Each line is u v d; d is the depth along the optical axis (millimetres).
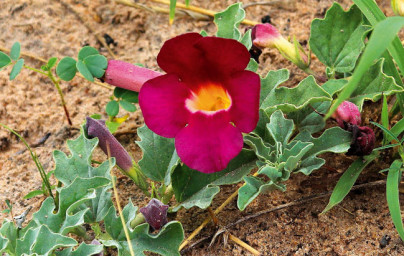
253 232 441
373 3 442
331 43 474
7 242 408
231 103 412
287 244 436
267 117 441
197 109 418
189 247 437
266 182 442
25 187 477
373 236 434
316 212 444
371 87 450
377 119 472
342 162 462
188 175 437
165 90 415
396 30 376
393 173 424
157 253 434
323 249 433
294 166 424
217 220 444
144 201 460
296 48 464
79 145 438
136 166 439
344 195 430
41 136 506
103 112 513
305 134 436
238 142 410
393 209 415
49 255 409
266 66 521
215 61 409
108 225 424
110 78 461
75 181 420
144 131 444
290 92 442
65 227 413
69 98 521
